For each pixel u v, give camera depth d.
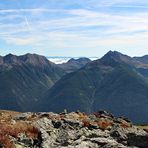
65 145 29.19
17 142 26.98
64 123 36.53
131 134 34.47
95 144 29.42
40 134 30.02
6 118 39.78
